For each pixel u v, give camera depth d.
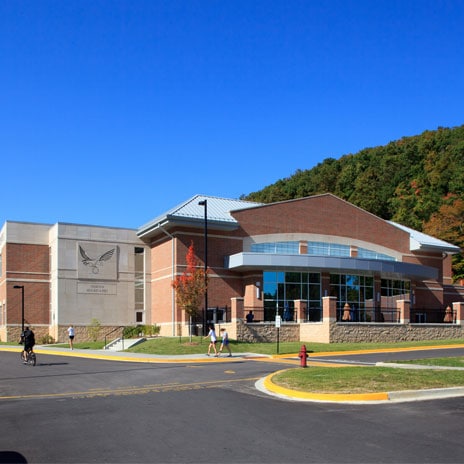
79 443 9.87
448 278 52.94
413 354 28.23
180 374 20.73
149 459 8.78
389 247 48.38
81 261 43.44
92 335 41.41
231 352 30.11
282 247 43.03
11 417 12.48
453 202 84.94
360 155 127.44
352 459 8.68
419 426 10.88
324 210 45.31
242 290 41.31
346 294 42.91
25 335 26.39
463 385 15.18
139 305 44.81
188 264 36.28
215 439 10.00
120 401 14.48
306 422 11.34
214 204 43.81
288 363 24.64
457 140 112.38
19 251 45.25
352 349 31.00
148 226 42.22
